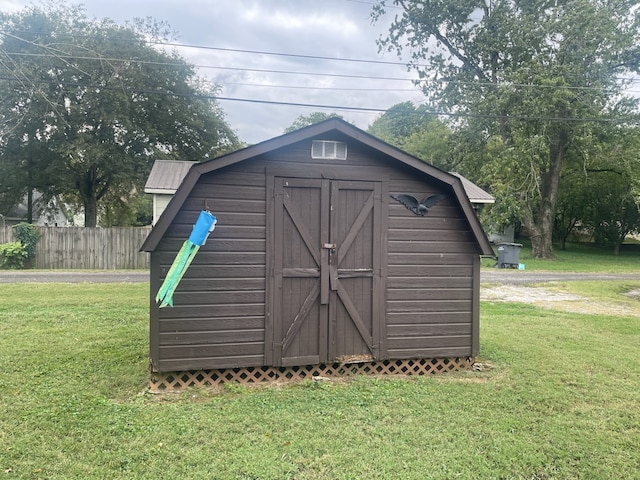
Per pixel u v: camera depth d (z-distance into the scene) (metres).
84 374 4.89
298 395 4.45
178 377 4.65
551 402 4.46
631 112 19.81
